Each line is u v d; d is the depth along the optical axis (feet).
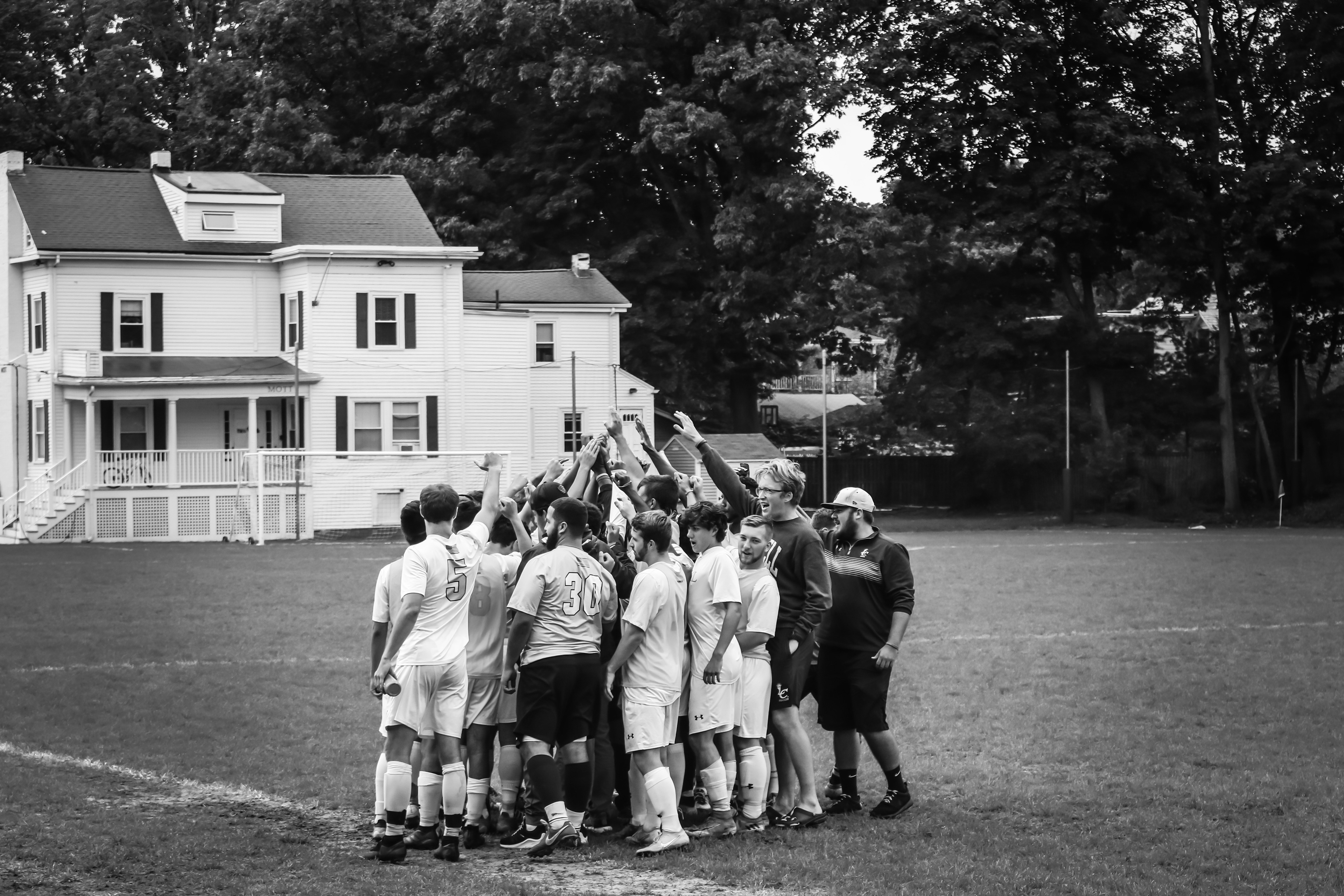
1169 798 39.09
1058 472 216.95
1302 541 151.43
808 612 36.09
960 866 32.58
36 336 165.99
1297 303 212.23
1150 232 212.43
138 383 157.28
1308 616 80.53
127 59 239.30
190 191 166.71
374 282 170.09
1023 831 36.17
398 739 33.71
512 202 223.51
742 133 207.31
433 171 209.26
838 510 37.93
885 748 37.42
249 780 41.39
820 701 38.32
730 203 207.62
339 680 58.80
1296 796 39.29
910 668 62.08
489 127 220.23
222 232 168.66
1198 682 58.34
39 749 45.42
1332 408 218.38
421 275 172.35
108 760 43.80
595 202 226.38
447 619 34.22
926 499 230.27
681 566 35.94
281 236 171.42
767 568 36.01
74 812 37.63
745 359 226.38
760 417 270.05
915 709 52.75
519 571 37.19
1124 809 38.06
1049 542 148.46
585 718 34.78
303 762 43.75
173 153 236.22
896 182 214.48
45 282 162.91
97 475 156.35
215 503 159.74
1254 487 219.82
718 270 217.97
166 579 100.99
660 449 208.23
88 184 171.63
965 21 201.57
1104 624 77.20
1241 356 213.87
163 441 167.12
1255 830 35.63
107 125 234.79
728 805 35.53
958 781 41.42
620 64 209.15
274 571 108.47
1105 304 307.17
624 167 221.66
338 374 168.14
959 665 62.90
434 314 173.27
